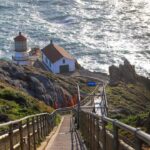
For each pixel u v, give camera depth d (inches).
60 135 1723.7
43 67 5959.6
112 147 537.0
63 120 3053.6
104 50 7170.3
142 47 7440.9
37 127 1241.4
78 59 6668.3
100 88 4638.3
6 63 3334.2
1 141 570.6
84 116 1407.5
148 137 314.7
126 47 7421.3
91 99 4025.6
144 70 6171.3
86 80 5162.4
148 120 934.4
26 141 879.7
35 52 6525.6
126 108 3304.6
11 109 1875.0
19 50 5979.3
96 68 6259.8
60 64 5718.5
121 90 4362.7
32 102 2251.5
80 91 4313.5
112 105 3420.3
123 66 5418.3
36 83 3284.9
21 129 758.5
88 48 7249.0
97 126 789.2
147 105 3951.8
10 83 2992.1
